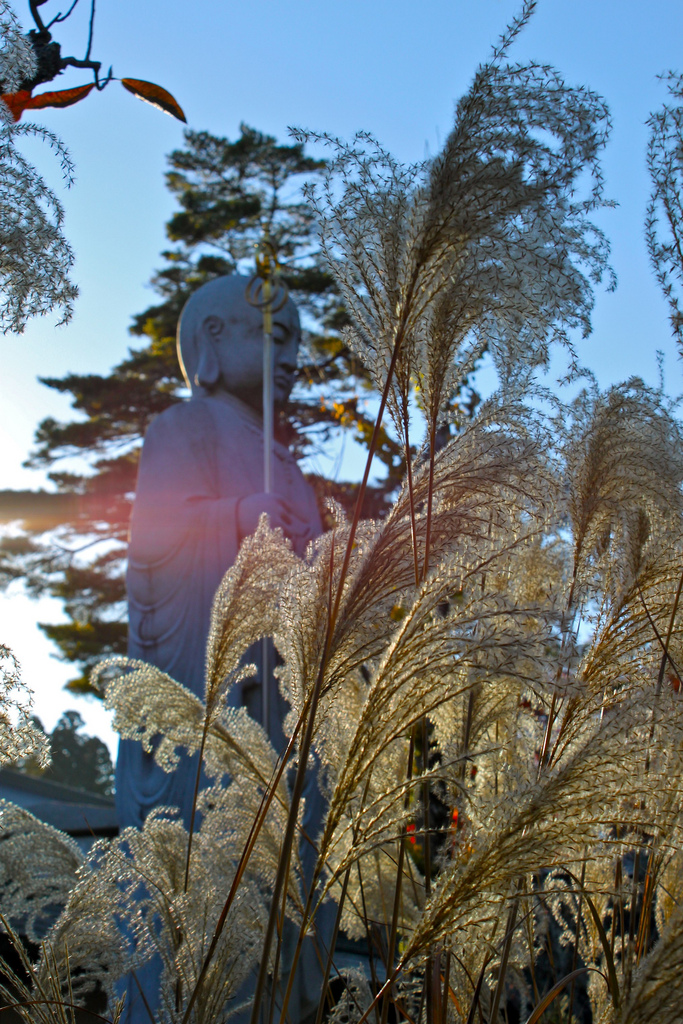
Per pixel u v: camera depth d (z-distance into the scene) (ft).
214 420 19.01
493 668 4.51
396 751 7.09
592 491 6.02
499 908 5.16
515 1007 10.31
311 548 6.31
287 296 18.83
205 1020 6.04
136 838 7.18
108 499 57.88
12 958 12.41
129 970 6.79
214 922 6.45
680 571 5.85
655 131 6.33
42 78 7.59
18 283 5.36
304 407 50.80
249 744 7.26
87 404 58.95
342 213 5.01
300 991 14.02
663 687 5.59
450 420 5.90
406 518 5.27
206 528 17.17
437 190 4.69
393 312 5.06
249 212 57.98
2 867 7.22
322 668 4.77
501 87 4.68
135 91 7.84
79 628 56.18
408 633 4.64
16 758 5.44
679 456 6.08
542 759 5.65
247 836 7.04
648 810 4.83
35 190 5.41
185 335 20.49
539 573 6.76
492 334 5.36
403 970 4.87
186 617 16.90
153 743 16.14
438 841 9.11
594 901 6.98
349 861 4.94
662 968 4.20
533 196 4.62
